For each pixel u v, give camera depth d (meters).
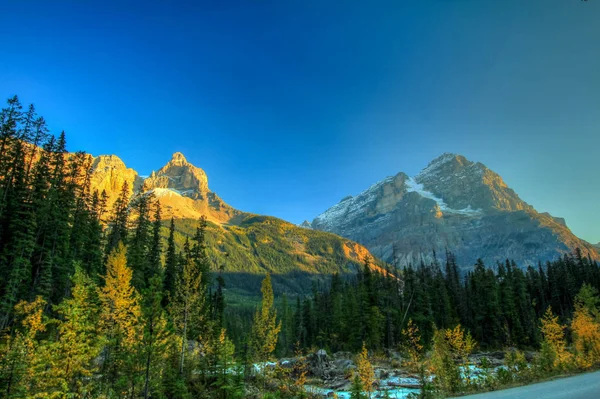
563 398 16.77
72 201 56.44
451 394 26.03
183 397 25.95
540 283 102.56
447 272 98.00
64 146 56.47
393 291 89.12
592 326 37.31
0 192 45.03
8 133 47.47
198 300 37.91
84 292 25.75
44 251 48.38
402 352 56.16
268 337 43.59
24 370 18.45
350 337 72.25
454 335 34.06
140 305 27.64
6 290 39.66
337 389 38.69
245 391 29.95
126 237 66.81
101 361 28.86
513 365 33.19
